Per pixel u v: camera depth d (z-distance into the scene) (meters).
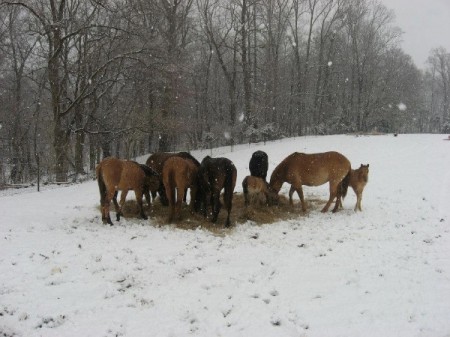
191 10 34.88
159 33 28.58
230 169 9.12
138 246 7.55
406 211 10.36
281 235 8.52
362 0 43.81
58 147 22.25
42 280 6.00
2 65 34.31
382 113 44.50
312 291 5.76
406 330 4.70
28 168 28.91
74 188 16.56
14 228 8.77
